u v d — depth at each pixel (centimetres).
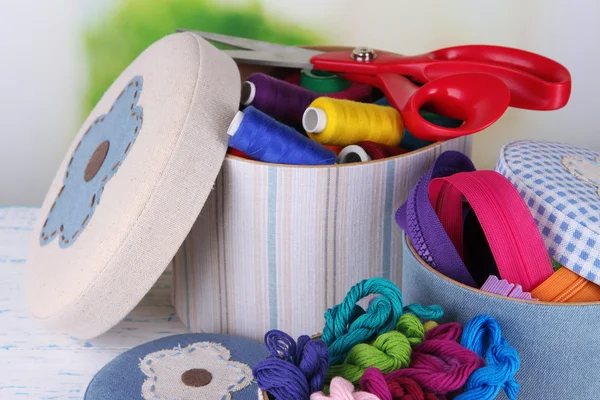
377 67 84
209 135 64
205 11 108
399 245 72
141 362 67
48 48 108
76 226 69
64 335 76
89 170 73
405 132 80
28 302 72
